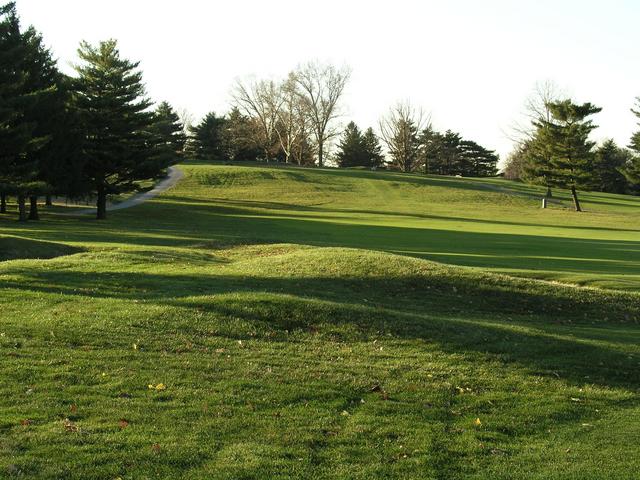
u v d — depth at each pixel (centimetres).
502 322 1491
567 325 1544
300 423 795
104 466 641
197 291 1480
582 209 7481
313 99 10081
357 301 1569
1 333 1057
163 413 788
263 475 647
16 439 685
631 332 1499
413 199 7681
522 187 9188
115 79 4475
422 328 1283
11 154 3578
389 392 944
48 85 4216
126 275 1622
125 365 950
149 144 4816
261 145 10256
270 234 3681
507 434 824
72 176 4347
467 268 1978
